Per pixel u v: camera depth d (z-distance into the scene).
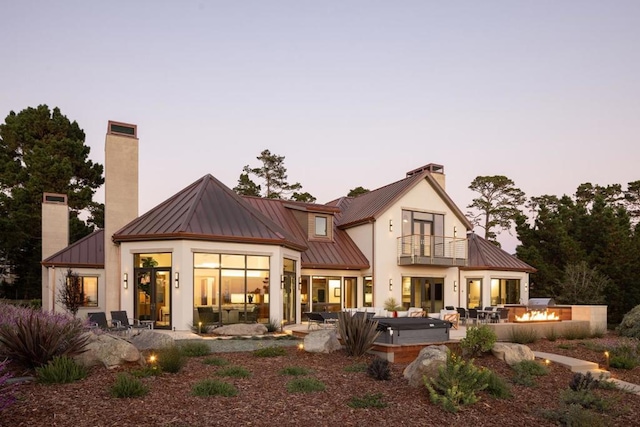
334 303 24.56
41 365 8.38
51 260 23.19
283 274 20.08
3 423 6.04
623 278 28.16
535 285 31.33
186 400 7.50
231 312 18.16
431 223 27.06
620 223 32.50
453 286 27.33
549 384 10.53
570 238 30.17
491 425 7.56
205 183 20.97
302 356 11.70
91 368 8.88
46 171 39.47
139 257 18.28
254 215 20.62
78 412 6.62
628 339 18.52
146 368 8.98
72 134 44.81
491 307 22.16
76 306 21.47
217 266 18.05
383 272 25.00
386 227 25.36
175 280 17.27
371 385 9.14
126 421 6.41
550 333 17.88
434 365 9.05
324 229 25.86
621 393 10.39
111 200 19.70
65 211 27.89
